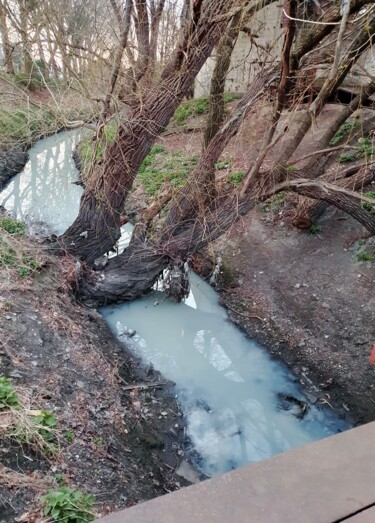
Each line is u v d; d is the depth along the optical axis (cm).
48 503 301
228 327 705
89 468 375
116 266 724
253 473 88
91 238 711
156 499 82
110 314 714
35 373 466
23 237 740
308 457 92
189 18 577
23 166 1323
